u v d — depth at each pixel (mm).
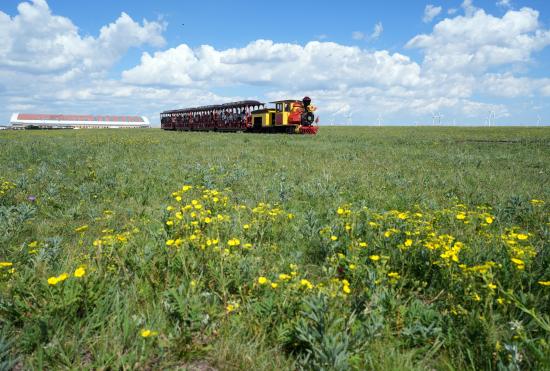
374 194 7102
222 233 4340
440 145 21266
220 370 2125
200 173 9297
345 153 15766
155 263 3299
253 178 8750
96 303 2541
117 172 9422
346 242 4020
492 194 7102
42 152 14727
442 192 7527
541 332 2408
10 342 2117
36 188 7254
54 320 2328
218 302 2754
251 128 41781
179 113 61875
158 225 4578
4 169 9758
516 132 42156
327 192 7133
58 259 3424
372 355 2188
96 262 3260
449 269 3029
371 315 2391
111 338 2264
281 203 6328
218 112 48844
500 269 3100
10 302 2525
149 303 2727
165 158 13023
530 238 4383
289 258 3775
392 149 18453
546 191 7422
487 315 2547
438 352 2357
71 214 5430
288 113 36719
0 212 4973
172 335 2289
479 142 23734
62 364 2100
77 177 8773
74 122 123938
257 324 2461
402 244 3695
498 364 2018
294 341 2340
